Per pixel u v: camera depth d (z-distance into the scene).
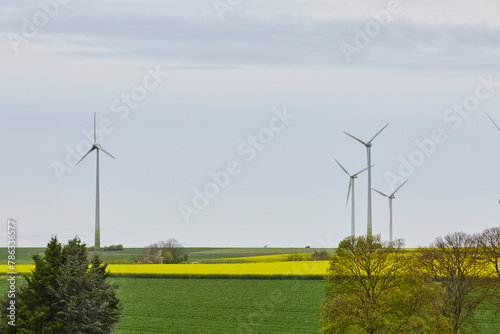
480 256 68.38
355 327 58.31
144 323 74.69
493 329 72.12
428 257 69.06
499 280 67.56
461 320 66.81
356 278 61.56
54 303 59.81
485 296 66.31
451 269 67.38
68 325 59.59
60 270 61.16
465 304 68.00
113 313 64.12
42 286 60.25
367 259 61.28
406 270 60.88
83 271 61.91
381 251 61.59
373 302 59.47
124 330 71.50
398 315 58.78
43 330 57.47
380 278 61.03
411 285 60.31
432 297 58.88
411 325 56.38
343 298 58.88
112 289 63.97
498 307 68.19
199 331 71.00
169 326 73.25
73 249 64.00
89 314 61.34
